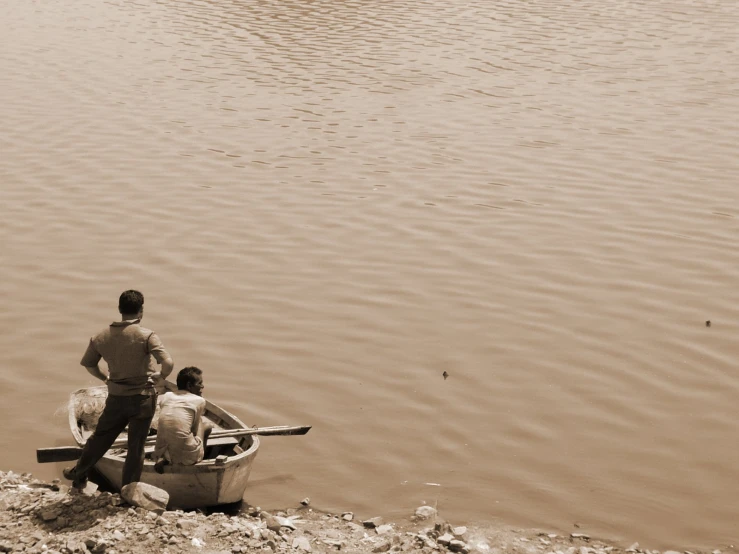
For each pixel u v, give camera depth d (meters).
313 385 13.62
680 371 14.05
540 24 39.12
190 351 14.55
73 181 22.05
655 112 27.59
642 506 10.89
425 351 14.67
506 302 16.34
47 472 11.16
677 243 18.77
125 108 27.94
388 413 12.90
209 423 10.74
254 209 20.58
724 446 12.17
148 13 42.09
